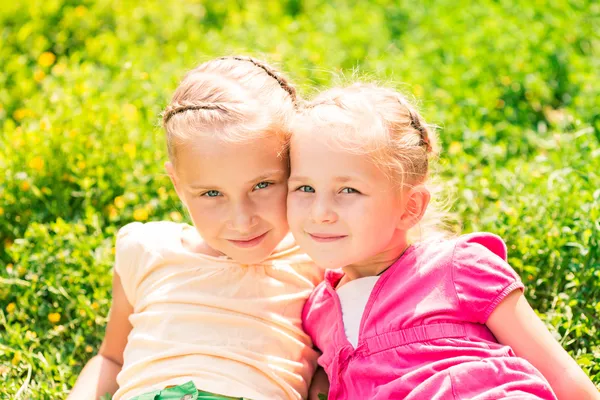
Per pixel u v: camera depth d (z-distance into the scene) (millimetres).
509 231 3264
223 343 2475
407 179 2383
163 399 2334
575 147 3801
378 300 2389
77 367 3105
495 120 4590
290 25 5645
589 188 3471
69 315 3268
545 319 2932
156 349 2498
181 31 5723
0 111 4711
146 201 3801
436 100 4570
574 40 5266
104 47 5371
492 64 4984
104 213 3793
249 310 2537
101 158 3902
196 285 2578
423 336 2270
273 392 2447
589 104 4352
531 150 4344
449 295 2303
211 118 2381
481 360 2203
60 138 3930
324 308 2592
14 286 3354
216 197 2432
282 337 2551
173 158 2473
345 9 6047
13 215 3805
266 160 2377
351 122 2303
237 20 5812
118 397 2492
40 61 5059
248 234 2426
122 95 4570
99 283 3361
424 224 2676
